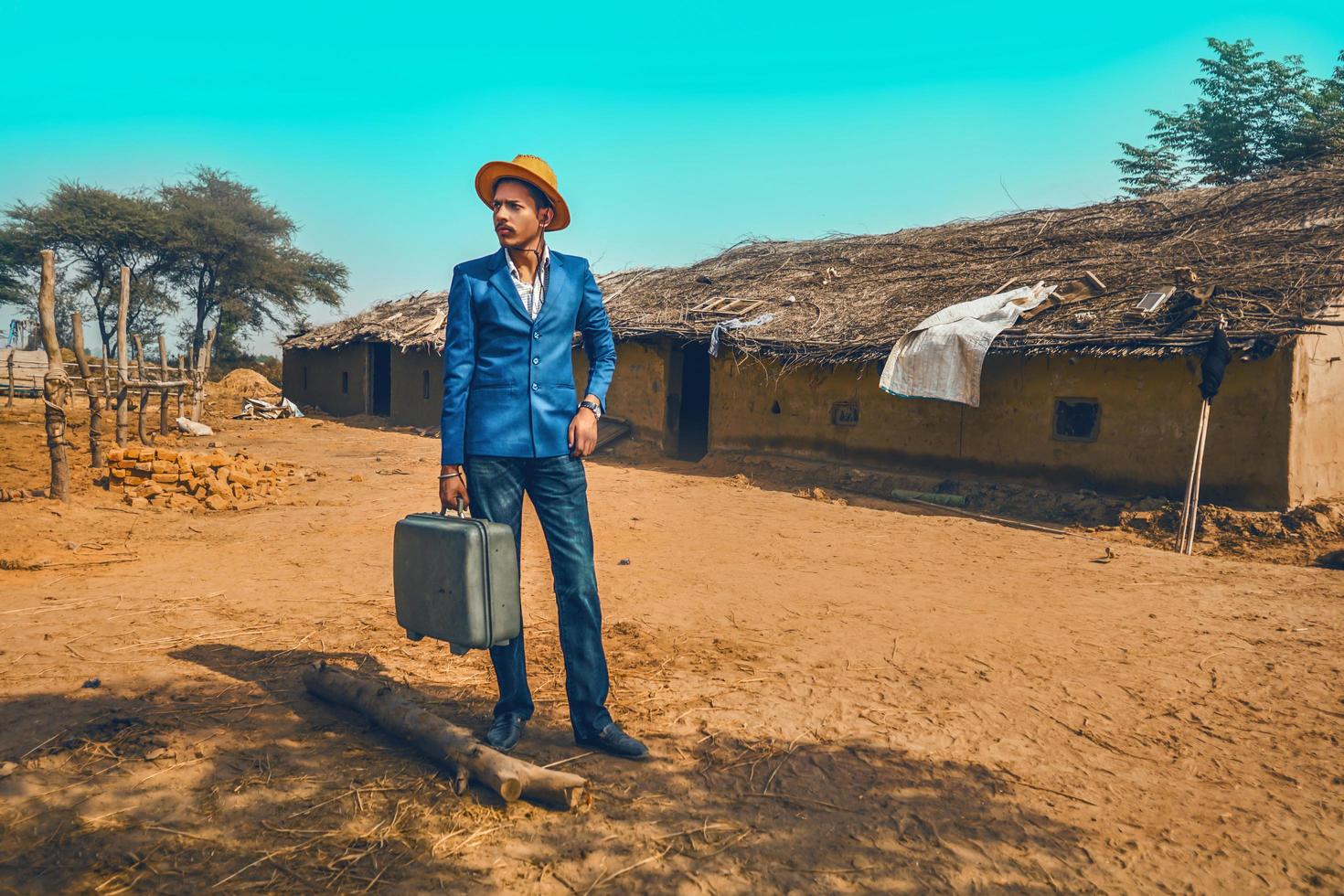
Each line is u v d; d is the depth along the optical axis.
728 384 15.50
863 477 13.04
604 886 2.36
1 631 4.43
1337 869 2.61
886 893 2.39
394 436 20.16
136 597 5.26
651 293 19.39
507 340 3.16
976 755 3.34
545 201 3.24
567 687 3.23
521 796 2.81
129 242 40.88
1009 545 8.23
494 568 2.93
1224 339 9.05
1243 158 28.03
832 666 4.36
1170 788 3.12
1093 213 15.84
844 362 12.84
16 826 2.49
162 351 17.27
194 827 2.53
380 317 26.36
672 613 5.35
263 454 15.25
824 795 2.96
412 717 3.10
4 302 42.22
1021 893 2.43
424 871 2.37
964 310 11.96
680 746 3.30
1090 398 10.92
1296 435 9.48
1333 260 10.42
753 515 9.77
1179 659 4.62
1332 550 8.56
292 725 3.26
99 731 3.12
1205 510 9.63
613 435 16.98
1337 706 3.97
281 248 48.12
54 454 8.27
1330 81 27.92
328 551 6.89
